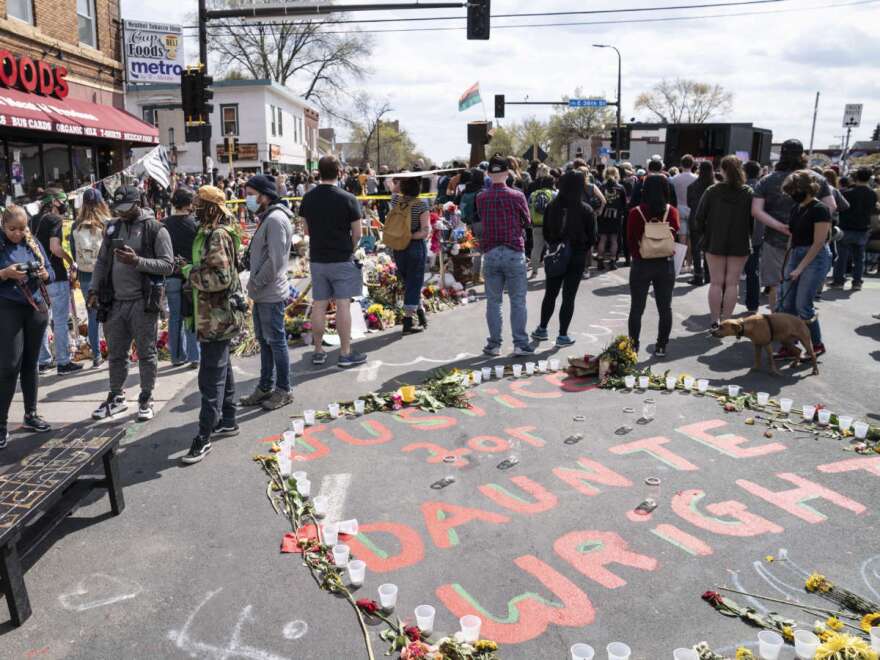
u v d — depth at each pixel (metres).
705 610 3.13
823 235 6.52
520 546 3.69
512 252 7.05
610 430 5.25
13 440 5.29
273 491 4.37
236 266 4.87
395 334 8.52
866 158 36.62
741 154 27.81
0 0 12.71
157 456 4.95
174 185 18.86
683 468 4.58
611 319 8.89
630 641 2.94
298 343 8.10
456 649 2.85
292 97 42.12
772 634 2.90
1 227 5.15
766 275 8.16
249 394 6.32
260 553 3.68
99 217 6.93
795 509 4.02
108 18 16.91
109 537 3.86
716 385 6.26
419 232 8.24
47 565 3.60
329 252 6.80
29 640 3.03
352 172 18.06
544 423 5.43
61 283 6.95
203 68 13.77
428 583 3.38
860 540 3.68
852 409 5.61
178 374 6.92
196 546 3.76
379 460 4.82
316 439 5.21
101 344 7.77
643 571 3.43
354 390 6.31
